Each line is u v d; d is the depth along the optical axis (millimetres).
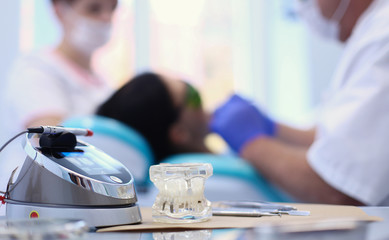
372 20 1858
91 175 494
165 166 533
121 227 465
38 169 492
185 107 2023
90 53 1969
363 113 1787
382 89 1763
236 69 2049
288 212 605
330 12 1942
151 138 1987
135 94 1992
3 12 1918
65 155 517
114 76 1989
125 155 1948
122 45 1999
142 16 2012
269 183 1967
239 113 2027
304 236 272
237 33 2053
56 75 1939
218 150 2014
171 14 2033
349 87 1878
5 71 1917
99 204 478
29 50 1934
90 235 430
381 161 1741
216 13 2053
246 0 2049
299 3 2014
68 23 1958
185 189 516
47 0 1947
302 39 2014
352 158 1785
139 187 1932
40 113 1915
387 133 1741
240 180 1979
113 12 1994
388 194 1747
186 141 2010
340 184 1807
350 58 1898
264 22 2045
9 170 537
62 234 337
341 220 275
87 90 1960
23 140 528
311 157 1896
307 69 2004
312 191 1871
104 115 1961
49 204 476
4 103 1912
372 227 387
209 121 2025
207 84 2043
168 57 2031
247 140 2008
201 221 517
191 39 2043
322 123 1927
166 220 515
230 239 385
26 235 325
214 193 1979
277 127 2002
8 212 508
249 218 565
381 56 1787
